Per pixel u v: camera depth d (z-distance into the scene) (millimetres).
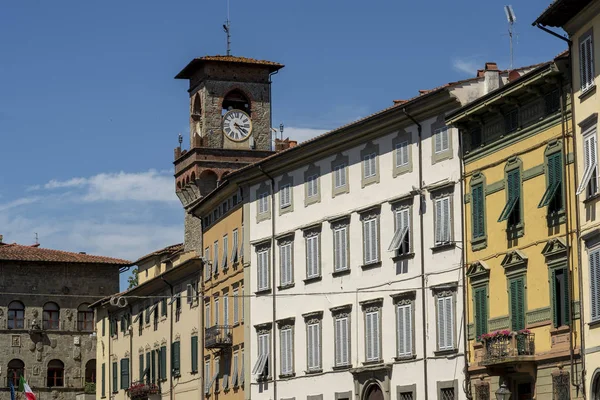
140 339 112250
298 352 77375
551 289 54719
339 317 73375
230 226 88812
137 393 108625
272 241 81000
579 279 51938
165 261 107438
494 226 59719
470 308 61812
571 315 52750
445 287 63969
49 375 131750
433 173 65688
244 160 109562
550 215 54969
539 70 54469
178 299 101562
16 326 131500
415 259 66938
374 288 70375
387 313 69125
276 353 79750
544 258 55344
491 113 59719
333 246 74438
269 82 112250
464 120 61781
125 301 108062
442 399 64000
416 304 66625
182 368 99500
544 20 52562
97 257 136625
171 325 103062
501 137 59312
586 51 51188
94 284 134750
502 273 58844
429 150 66125
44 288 133000
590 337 50938
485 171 60781
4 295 131375
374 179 71000
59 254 135625
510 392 53344
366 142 71938
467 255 62281
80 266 134500
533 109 56688
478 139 61719
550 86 54906
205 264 94812
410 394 66875
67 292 133625
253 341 82812
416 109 66375
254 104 111562
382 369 68875
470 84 64000
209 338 89500
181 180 110812
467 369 61469
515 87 56594
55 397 131000
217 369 90750
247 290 84125
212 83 110562
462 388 62250
